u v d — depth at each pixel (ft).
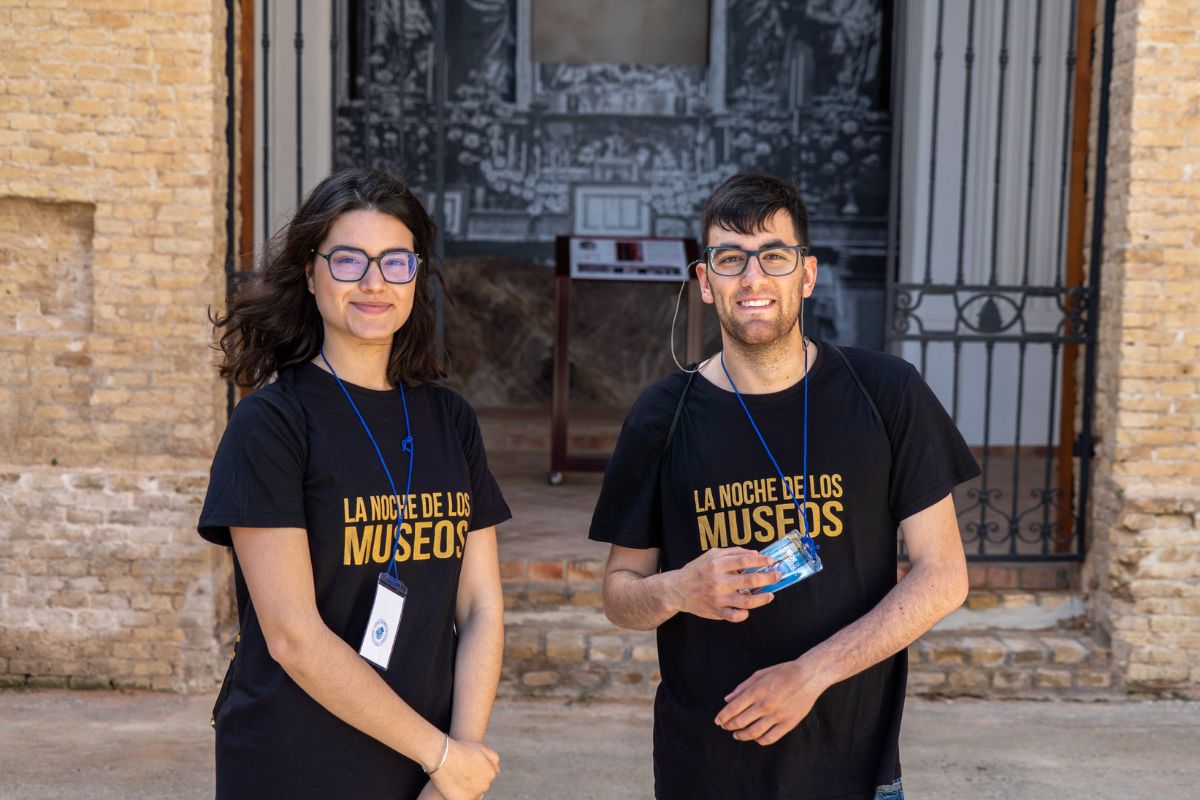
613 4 31.07
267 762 6.23
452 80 30.73
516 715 15.20
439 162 17.35
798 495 7.09
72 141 14.94
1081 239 16.90
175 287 15.15
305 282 6.75
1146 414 15.67
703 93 30.94
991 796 12.79
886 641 6.80
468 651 6.92
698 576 6.75
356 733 6.30
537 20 31.12
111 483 15.37
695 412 7.41
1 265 15.40
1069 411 17.56
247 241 17.13
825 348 7.47
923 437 7.16
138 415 15.33
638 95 30.99
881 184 30.71
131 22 14.82
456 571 6.74
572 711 15.40
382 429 6.58
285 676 6.26
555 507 20.99
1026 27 27.12
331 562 6.31
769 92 30.78
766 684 6.76
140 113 14.93
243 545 6.15
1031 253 27.48
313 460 6.31
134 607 15.52
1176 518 15.75
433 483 6.64
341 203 6.47
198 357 15.23
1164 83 15.23
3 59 14.83
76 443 15.42
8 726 14.35
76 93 14.88
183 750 13.71
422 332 6.91
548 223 31.27
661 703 7.47
